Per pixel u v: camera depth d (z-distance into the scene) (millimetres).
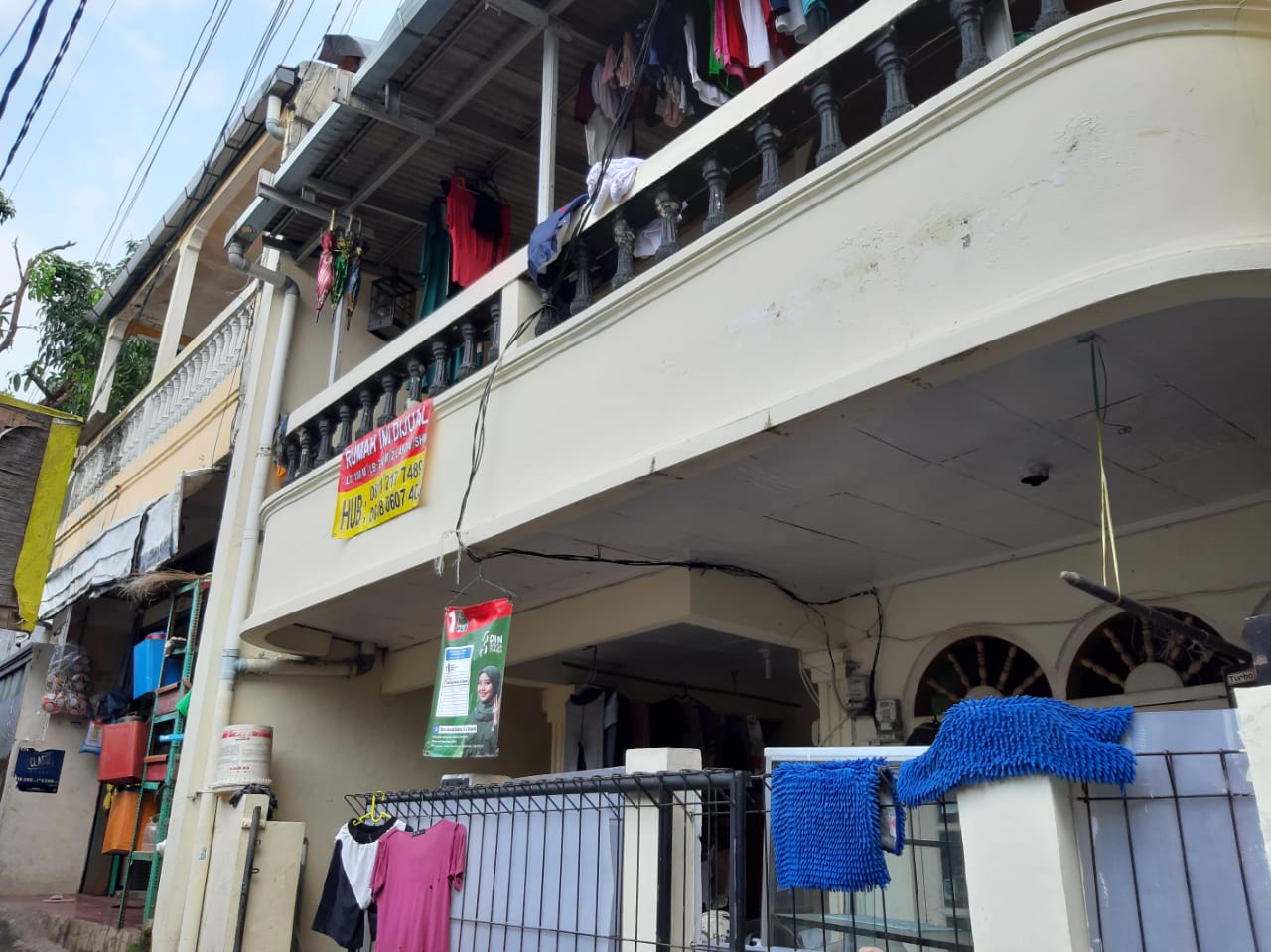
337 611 7625
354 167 8828
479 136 8367
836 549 6117
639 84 6258
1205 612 5172
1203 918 2568
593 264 6051
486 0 6688
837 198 4324
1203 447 4598
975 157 3846
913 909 3691
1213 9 3465
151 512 10453
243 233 9383
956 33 5656
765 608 6723
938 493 5199
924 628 6480
